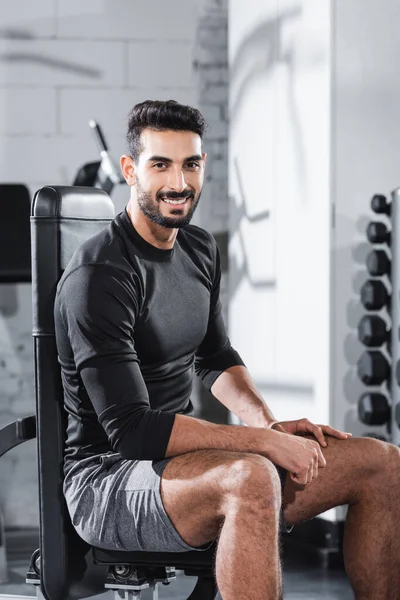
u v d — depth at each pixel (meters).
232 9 5.03
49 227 2.59
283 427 2.68
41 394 2.60
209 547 2.46
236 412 2.89
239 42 4.97
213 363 2.98
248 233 4.92
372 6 4.22
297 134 4.44
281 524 2.53
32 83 4.89
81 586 2.60
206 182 5.11
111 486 2.50
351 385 4.22
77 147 4.94
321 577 4.02
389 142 4.24
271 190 4.68
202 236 2.87
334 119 4.18
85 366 2.46
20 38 4.88
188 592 3.86
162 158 2.50
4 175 4.88
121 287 2.48
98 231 2.74
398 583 2.64
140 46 4.98
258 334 4.84
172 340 2.64
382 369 4.09
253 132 4.85
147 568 2.57
